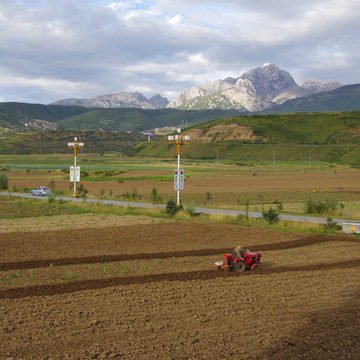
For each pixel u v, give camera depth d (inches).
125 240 1093.8
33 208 1791.3
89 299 606.5
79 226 1322.6
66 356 430.6
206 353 438.9
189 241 1097.4
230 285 689.6
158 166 6771.7
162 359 425.1
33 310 558.3
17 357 428.1
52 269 788.6
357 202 2353.6
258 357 431.8
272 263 865.5
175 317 537.6
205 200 2375.7
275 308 576.1
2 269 785.6
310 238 1173.7
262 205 2042.3
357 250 1016.2
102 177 4333.2
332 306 586.6
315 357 432.5
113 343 461.1
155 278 727.1
